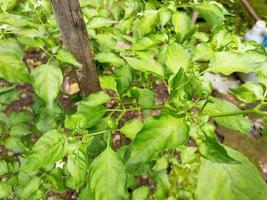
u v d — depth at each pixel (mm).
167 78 309
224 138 791
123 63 379
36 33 343
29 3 415
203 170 239
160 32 398
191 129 241
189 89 278
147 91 349
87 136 292
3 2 378
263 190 231
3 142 470
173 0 469
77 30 344
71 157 282
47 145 281
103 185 264
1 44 314
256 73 271
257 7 1066
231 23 1028
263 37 880
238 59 278
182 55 292
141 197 454
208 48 316
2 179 619
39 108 446
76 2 324
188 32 367
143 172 273
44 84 320
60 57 336
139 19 443
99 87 427
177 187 534
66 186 430
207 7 422
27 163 273
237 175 236
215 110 270
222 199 229
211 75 931
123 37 415
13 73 299
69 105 675
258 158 768
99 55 385
